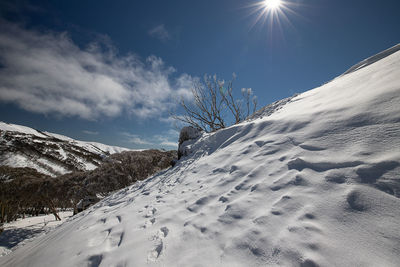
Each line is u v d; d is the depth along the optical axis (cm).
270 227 148
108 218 332
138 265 167
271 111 594
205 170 373
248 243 144
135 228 246
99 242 240
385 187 129
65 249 254
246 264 129
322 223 129
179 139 782
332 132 222
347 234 116
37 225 1270
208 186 296
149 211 295
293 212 150
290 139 268
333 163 177
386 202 121
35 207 2231
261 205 179
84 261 203
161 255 172
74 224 403
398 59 301
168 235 202
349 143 189
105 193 1216
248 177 245
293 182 183
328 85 492
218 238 166
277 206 165
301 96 548
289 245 125
